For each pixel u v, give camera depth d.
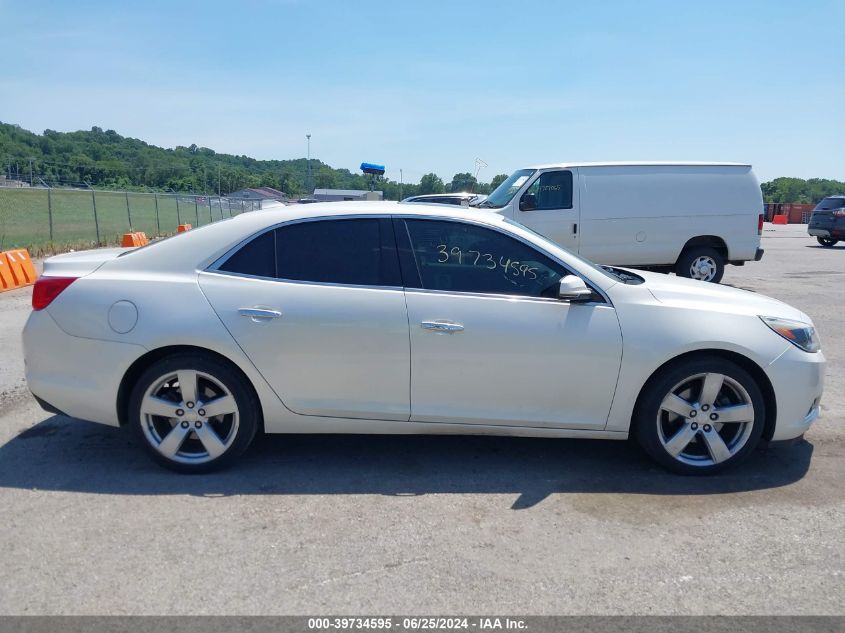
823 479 4.09
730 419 4.04
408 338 3.93
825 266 15.46
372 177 25.11
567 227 10.47
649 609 2.82
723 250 10.95
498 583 2.98
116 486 3.89
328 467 4.20
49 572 3.02
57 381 4.02
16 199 33.59
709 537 3.40
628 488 3.95
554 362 3.96
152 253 4.11
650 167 10.63
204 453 4.07
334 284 4.00
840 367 6.64
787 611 2.82
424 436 4.74
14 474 4.04
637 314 4.00
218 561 3.12
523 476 4.10
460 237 4.12
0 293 11.36
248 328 3.89
